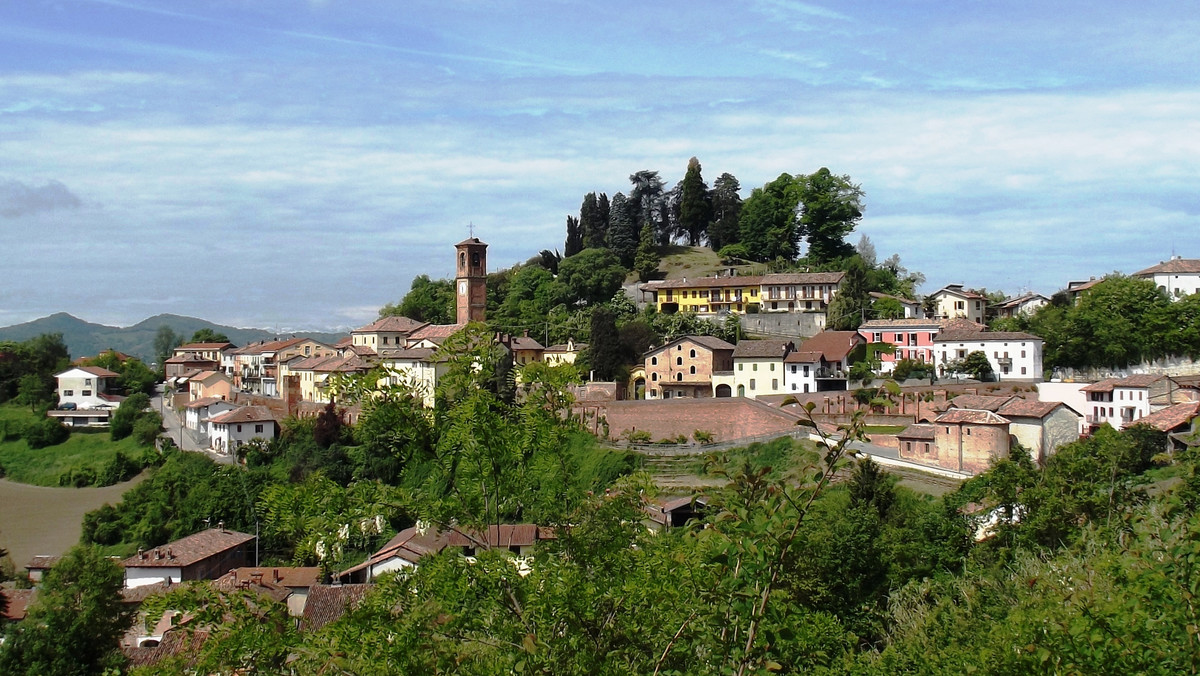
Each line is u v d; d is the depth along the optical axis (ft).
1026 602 99.55
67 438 537.65
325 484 83.66
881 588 191.72
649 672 76.79
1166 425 285.64
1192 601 62.13
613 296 616.39
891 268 627.87
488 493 88.28
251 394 567.18
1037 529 189.06
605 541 88.02
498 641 73.41
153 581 277.44
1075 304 460.14
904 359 435.12
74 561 196.24
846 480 255.70
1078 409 371.35
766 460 336.29
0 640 212.02
